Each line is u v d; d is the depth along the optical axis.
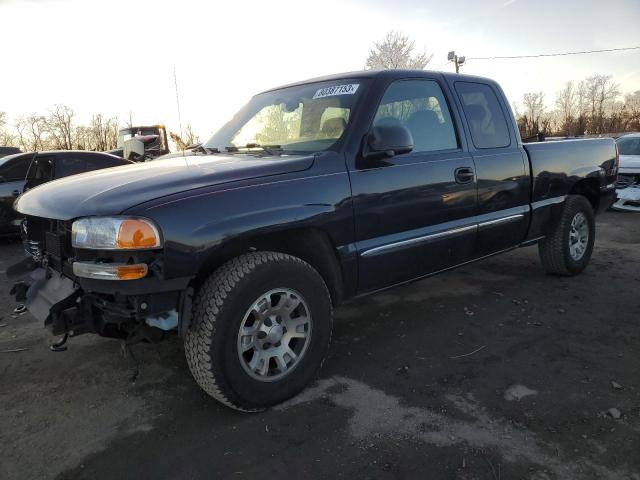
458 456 2.30
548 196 4.52
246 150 3.43
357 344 3.59
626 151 10.51
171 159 3.41
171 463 2.31
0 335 3.95
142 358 3.43
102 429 2.61
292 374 2.77
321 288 2.84
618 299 4.41
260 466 2.27
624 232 7.61
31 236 3.02
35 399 2.93
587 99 55.41
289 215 2.64
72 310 2.49
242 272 2.50
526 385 2.93
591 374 3.05
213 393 2.54
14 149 19.12
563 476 2.15
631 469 2.18
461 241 3.69
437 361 3.29
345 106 3.18
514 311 4.16
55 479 2.23
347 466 2.25
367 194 3.01
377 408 2.73
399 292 4.73
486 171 3.81
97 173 3.06
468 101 3.89
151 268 2.28
